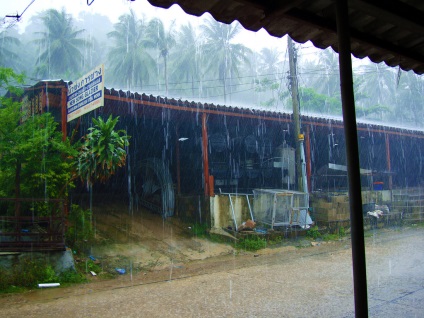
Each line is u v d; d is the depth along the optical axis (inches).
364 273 98.0
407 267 410.6
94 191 658.8
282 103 1299.2
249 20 129.3
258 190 619.8
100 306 292.5
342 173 782.5
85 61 1385.3
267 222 598.2
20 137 411.8
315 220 665.6
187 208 617.3
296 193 610.5
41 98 503.2
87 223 483.2
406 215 765.9
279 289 333.1
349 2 116.4
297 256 495.2
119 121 648.4
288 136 785.6
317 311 267.1
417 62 172.2
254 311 271.6
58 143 430.3
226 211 595.5
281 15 126.8
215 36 1359.5
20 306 293.0
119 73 1311.5
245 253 514.0
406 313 257.4
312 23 130.5
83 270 398.9
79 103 454.9
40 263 367.2
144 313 273.4
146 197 668.1
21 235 368.2
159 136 695.7
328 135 842.2
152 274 405.7
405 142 984.3
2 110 420.2
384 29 148.8
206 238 555.8
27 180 427.5
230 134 733.3
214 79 1384.1
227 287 346.3
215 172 711.7
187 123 675.4
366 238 614.2
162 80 1391.5
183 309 281.4
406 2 127.0
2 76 446.6
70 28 1350.9
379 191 772.0
